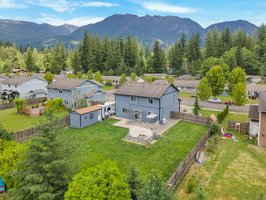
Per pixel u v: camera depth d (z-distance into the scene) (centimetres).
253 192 1495
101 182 1029
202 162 1931
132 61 9756
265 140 2330
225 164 1903
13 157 1459
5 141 1750
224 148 2267
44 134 1261
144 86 3534
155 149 2256
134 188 1143
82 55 9362
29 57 9900
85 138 2575
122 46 9800
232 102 4672
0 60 10388
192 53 9781
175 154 2136
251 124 2622
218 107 4341
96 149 2255
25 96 5150
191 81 6888
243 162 1947
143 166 1900
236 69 4631
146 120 3309
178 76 9438
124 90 3534
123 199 1014
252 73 8512
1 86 5619
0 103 4500
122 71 8931
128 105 3462
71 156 1357
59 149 1284
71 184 1097
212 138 2384
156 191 988
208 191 1496
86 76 7544
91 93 4312
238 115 3669
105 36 9906
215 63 7506
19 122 3266
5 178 1441
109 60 9169
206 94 4219
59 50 9862
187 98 5453
